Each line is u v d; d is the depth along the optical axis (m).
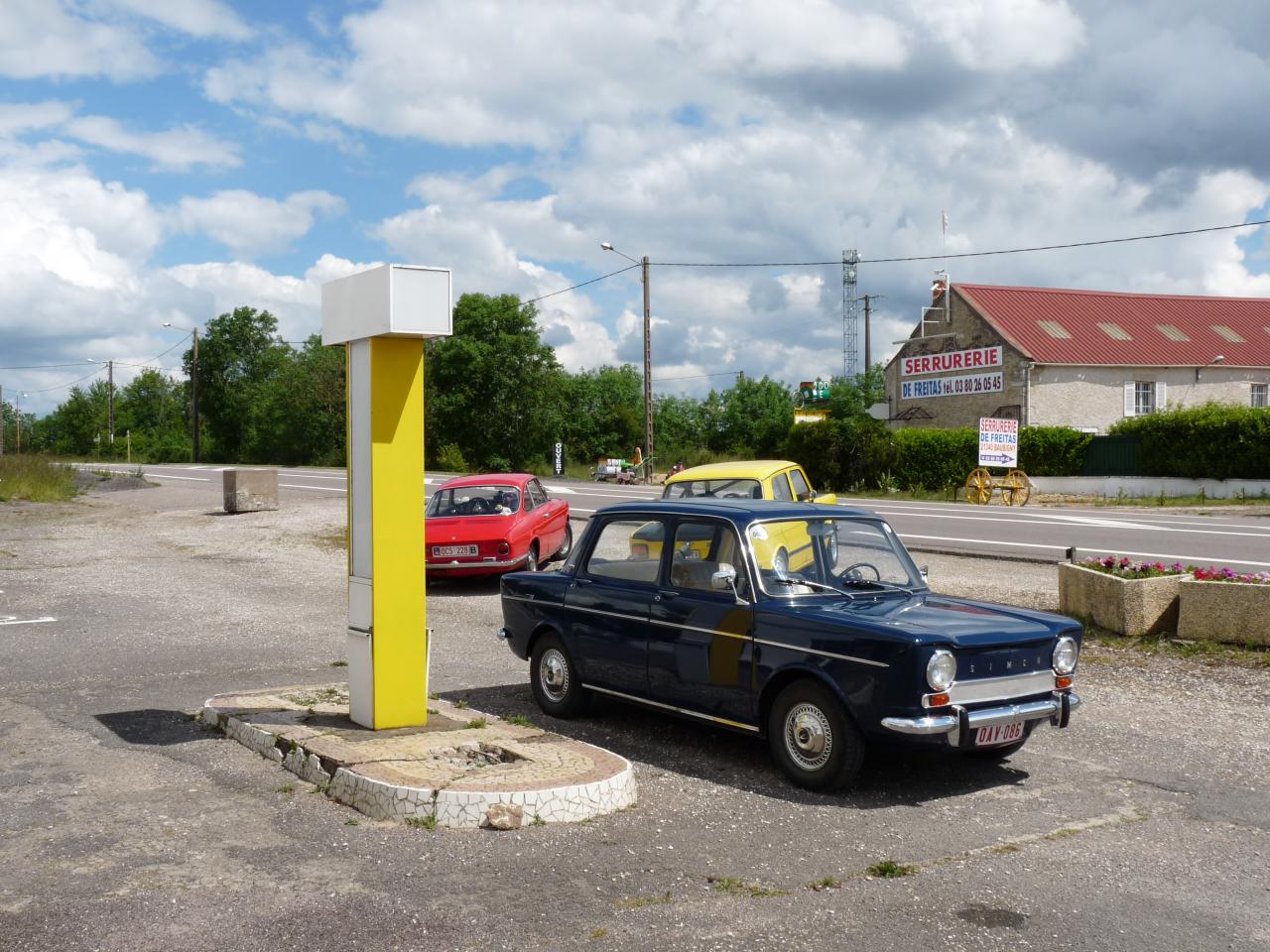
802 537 6.62
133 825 5.21
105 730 7.13
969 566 16.02
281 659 9.85
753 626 6.21
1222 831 5.36
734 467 13.03
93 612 12.68
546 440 72.56
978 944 4.03
